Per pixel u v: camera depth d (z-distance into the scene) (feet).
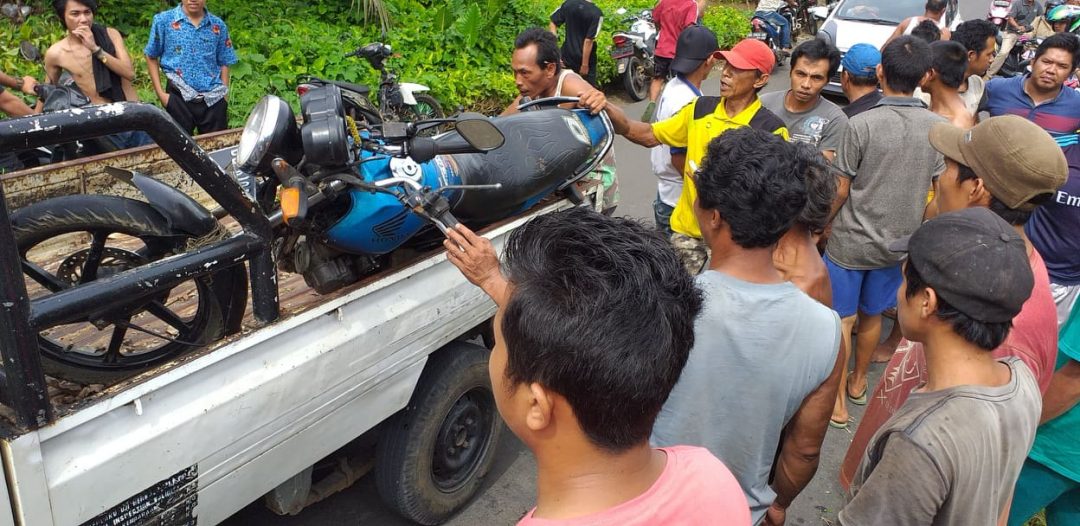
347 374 7.75
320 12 27.09
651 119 18.08
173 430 6.19
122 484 5.93
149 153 10.61
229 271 6.97
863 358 13.21
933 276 5.31
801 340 5.92
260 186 8.10
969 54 16.98
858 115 11.96
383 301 8.12
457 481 10.27
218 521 7.00
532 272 3.53
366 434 10.59
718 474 3.84
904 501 4.96
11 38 21.84
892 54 11.91
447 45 27.73
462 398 10.02
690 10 26.63
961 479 4.94
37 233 6.72
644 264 3.55
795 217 5.99
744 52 10.94
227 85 19.43
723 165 6.05
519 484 11.27
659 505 3.54
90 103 15.89
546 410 3.43
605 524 3.43
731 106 11.45
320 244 8.21
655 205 14.40
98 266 7.38
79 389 7.04
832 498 11.36
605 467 3.51
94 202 6.81
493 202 9.12
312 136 6.88
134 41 22.99
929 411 5.14
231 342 6.63
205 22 18.53
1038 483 7.96
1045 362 6.75
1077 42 14.89
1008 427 5.16
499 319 3.66
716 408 6.10
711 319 5.92
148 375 6.07
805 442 6.49
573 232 3.63
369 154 8.01
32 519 5.41
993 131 7.05
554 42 12.45
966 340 5.33
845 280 12.46
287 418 7.22
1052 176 6.73
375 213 7.67
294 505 8.46
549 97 12.01
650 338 3.37
